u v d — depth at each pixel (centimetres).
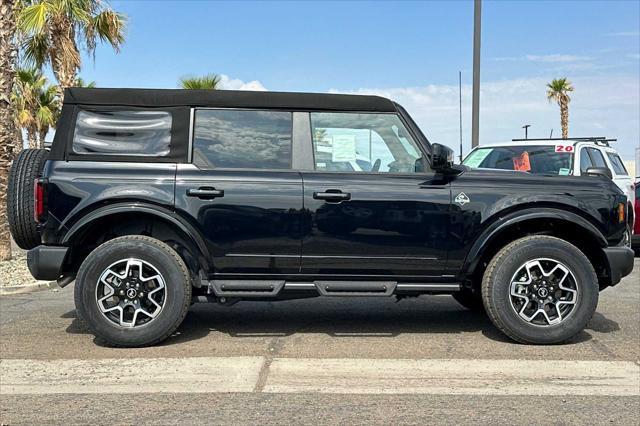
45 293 782
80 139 502
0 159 999
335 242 500
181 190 492
